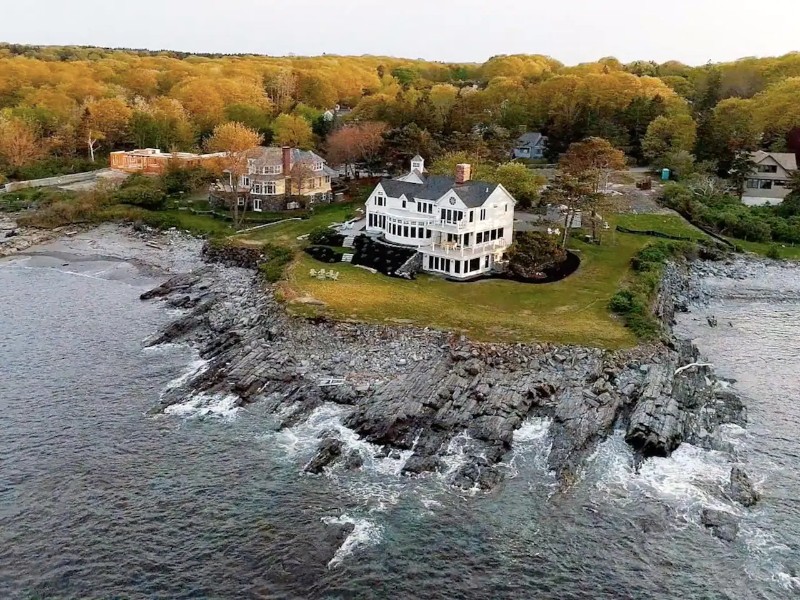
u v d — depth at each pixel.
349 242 112.62
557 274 101.56
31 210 143.50
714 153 169.00
